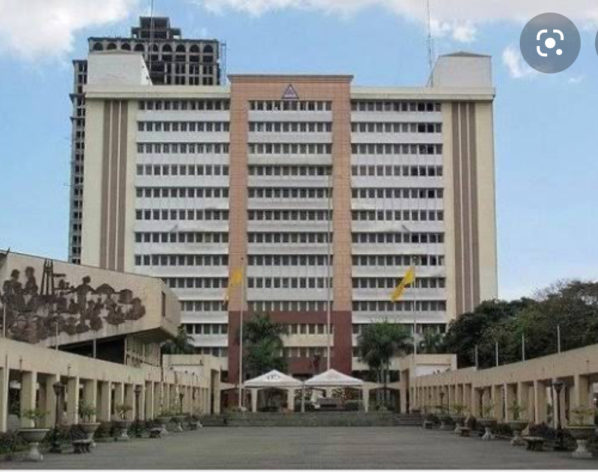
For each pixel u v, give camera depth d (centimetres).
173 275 12656
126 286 6994
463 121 13075
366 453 3303
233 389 10462
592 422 3491
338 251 12800
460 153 13012
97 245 12656
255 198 12900
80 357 4288
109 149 12850
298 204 12862
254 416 7538
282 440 4534
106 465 2644
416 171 12988
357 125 13088
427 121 13075
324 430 6228
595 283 7538
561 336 7319
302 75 13062
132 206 12762
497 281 12812
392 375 11431
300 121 12988
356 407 9431
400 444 4056
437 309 12731
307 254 12788
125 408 4784
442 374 7156
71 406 4194
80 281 6862
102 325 6869
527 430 4038
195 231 12738
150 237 12744
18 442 2955
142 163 12850
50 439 3375
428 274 12762
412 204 12938
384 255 12838
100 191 12775
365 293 12731
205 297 12600
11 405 4228
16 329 6556
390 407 10512
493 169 13012
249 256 12788
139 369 5684
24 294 6638
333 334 12588
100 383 4828
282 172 12962
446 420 6231
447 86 13062
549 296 7769
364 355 10819
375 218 12925
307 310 12688
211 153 12912
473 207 12900
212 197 12850
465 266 12794
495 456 3102
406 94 13000
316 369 11788
